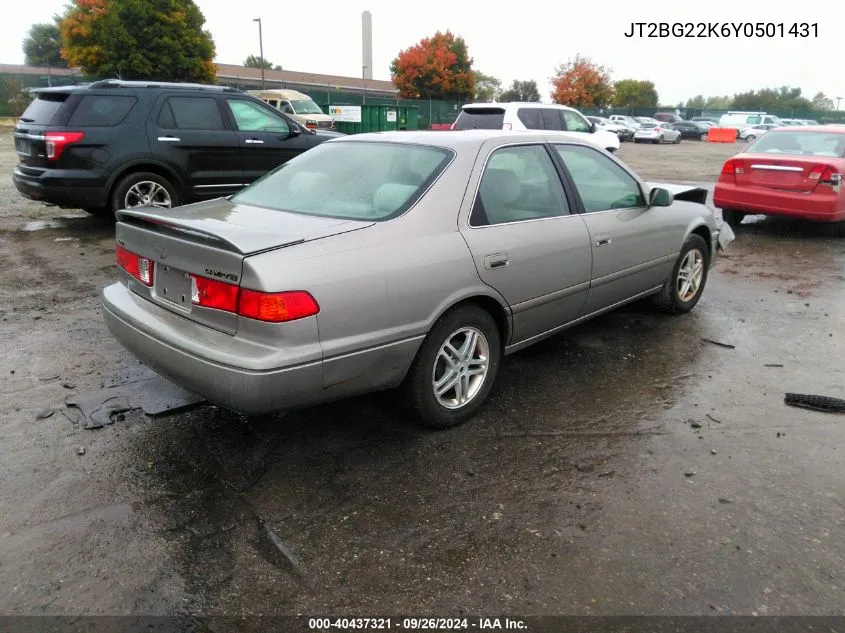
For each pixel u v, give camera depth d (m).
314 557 2.55
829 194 8.48
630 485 3.05
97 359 4.39
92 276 6.41
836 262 7.62
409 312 3.12
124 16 33.72
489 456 3.29
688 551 2.61
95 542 2.61
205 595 2.36
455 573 2.48
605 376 4.29
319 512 2.83
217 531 2.69
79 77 35.81
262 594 2.36
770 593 2.39
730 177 9.28
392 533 2.70
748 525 2.77
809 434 3.55
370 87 75.38
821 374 4.37
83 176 7.63
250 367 2.70
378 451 3.32
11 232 8.37
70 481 3.00
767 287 6.52
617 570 2.50
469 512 2.84
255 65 86.06
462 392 3.57
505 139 3.88
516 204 3.79
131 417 3.60
